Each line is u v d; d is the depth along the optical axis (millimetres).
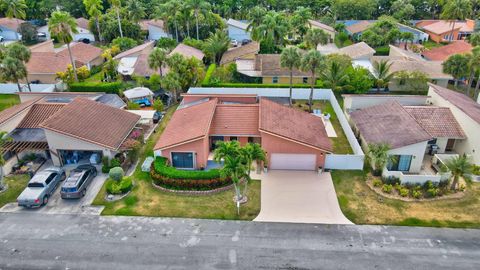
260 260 24188
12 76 47688
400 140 33938
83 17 100875
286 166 34719
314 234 26562
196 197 30812
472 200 30203
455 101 40062
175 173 31922
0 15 102250
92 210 29125
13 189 31656
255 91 51656
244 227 27297
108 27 82125
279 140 33375
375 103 45531
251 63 61969
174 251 24953
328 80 50625
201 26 83562
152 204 29922
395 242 25719
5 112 39562
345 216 28484
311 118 39375
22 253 24781
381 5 107500
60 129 33375
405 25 92438
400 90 54156
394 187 31750
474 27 85125
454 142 37875
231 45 81062
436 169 34500
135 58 64062
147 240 25953
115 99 46344
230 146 28594
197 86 54281
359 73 51469
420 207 29422
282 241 25859
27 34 84438
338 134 42000
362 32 83250
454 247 25219
